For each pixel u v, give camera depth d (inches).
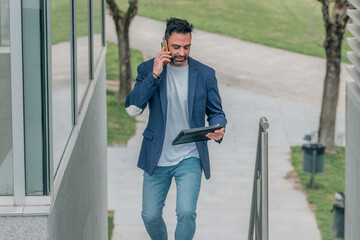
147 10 1691.7
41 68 149.1
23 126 149.7
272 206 786.8
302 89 1218.0
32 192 151.3
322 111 928.9
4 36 147.4
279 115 1080.2
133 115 193.2
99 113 333.7
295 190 832.9
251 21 1642.5
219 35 1542.8
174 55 188.2
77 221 218.2
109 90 1161.4
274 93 1186.0
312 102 1152.2
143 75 196.2
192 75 195.8
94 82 297.0
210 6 1749.5
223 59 1373.0
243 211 759.1
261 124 166.4
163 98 195.0
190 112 195.9
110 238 691.4
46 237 148.9
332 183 853.2
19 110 149.3
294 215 764.0
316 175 871.7
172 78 195.8
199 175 204.5
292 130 1019.9
